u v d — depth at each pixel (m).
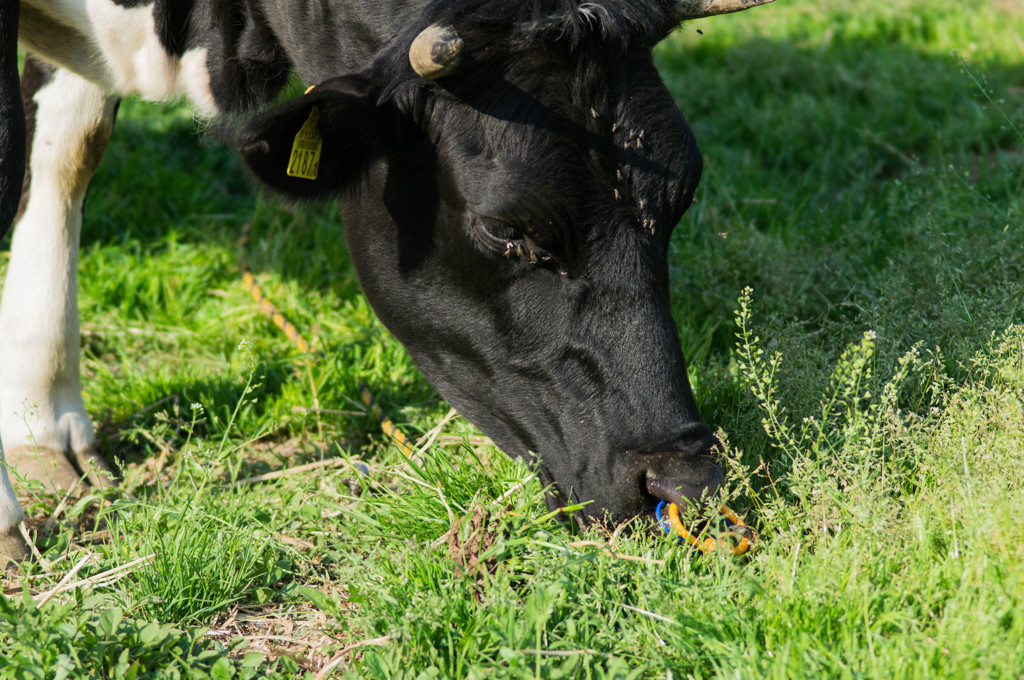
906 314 4.64
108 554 3.56
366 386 5.00
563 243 3.12
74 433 4.34
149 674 2.88
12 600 3.08
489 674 2.74
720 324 5.14
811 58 9.33
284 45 3.99
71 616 3.03
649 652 2.84
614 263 3.14
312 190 3.34
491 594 3.01
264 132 3.01
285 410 4.80
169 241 6.50
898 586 2.88
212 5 4.09
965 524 3.05
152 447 4.65
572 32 3.02
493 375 3.48
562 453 3.38
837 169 7.10
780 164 7.39
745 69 9.02
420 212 3.39
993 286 4.71
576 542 3.23
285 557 3.61
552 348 3.28
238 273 6.32
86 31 4.14
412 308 3.58
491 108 3.11
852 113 7.93
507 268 3.26
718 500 3.06
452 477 3.76
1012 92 8.09
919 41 9.93
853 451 3.41
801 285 5.24
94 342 5.61
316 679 2.90
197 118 4.49
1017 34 9.45
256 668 3.02
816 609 2.78
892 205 5.93
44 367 4.26
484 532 3.30
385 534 3.60
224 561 3.44
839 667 2.57
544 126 3.07
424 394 4.98
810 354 4.23
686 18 3.48
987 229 5.24
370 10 3.55
